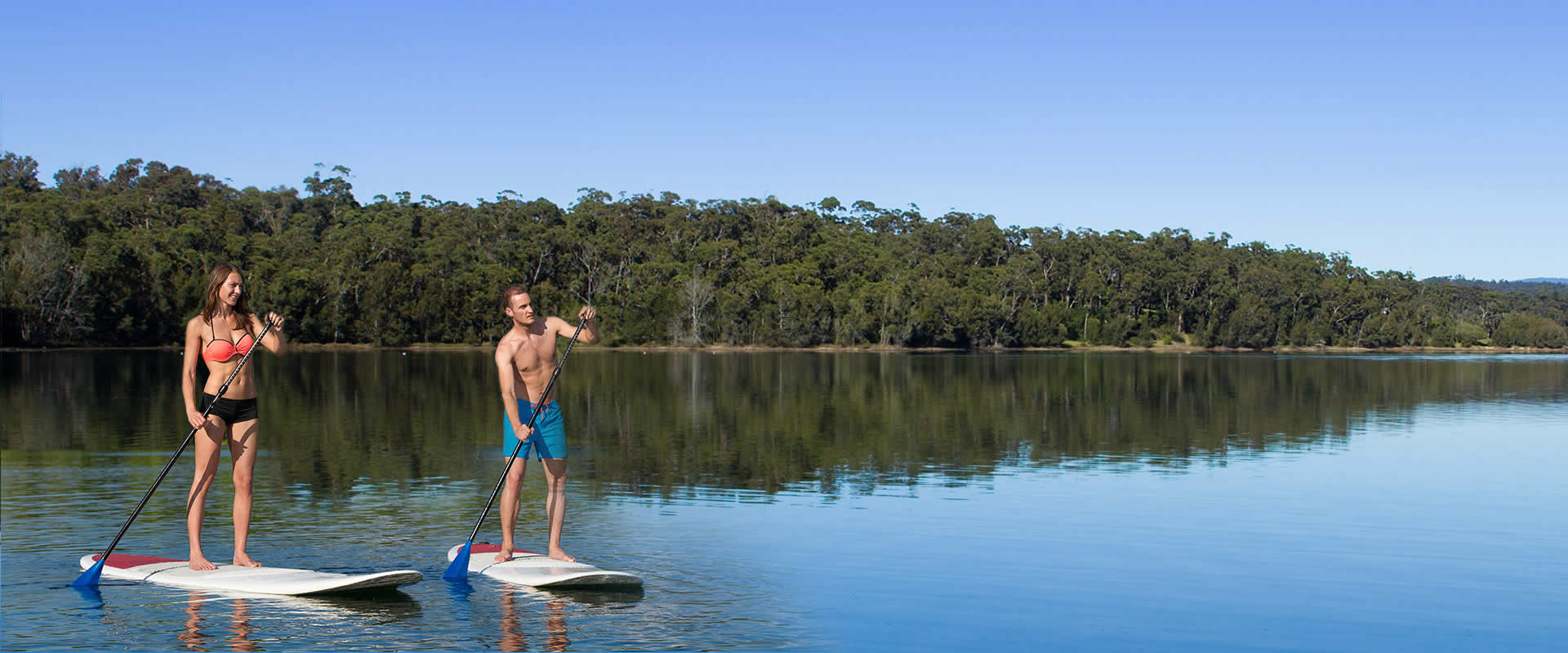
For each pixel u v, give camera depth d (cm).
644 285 10619
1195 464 1590
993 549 955
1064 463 1595
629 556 915
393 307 8819
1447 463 1606
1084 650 677
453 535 989
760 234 13275
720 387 3781
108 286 7438
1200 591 816
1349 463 1603
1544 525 1088
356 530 1015
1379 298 13150
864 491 1297
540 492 1259
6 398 2808
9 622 699
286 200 13150
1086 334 11788
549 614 732
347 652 648
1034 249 12812
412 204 13450
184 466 1448
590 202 14475
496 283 9644
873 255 12706
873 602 772
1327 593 816
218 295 796
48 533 978
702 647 670
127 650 648
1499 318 14100
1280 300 12481
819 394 3375
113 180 14200
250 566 820
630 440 1917
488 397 2998
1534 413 2714
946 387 3912
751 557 911
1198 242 14212
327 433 1969
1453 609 776
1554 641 705
